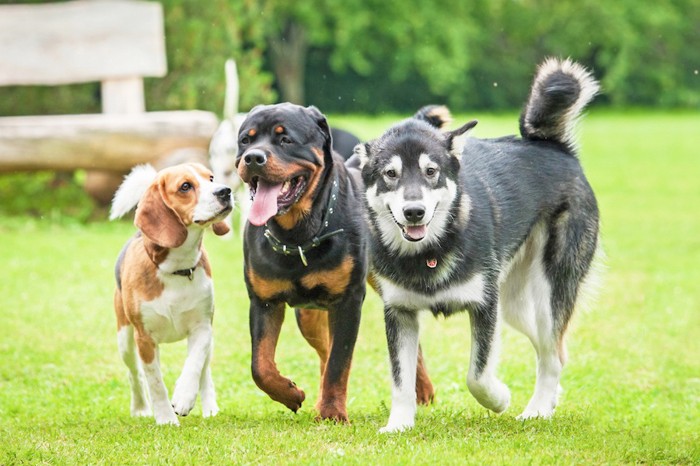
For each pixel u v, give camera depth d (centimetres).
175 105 2641
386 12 5497
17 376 1195
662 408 1048
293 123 895
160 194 899
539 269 1004
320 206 907
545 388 990
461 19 5741
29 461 800
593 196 1034
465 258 892
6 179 2519
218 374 1190
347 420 919
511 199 966
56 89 2641
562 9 6253
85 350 1305
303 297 930
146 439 847
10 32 2395
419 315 920
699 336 1411
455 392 1108
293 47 5462
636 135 4766
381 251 902
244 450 799
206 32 2650
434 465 746
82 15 2405
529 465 746
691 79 6612
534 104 1027
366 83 5778
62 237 2103
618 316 1514
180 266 898
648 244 2180
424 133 895
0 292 1606
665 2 6469
